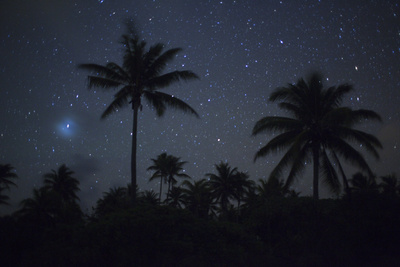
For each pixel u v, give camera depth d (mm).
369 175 18953
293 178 20250
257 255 11570
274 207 13867
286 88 20562
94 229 9977
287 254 12148
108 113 20844
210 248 10602
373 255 11969
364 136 18938
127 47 20875
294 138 19328
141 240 9984
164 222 10930
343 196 14359
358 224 12664
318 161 20047
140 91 20828
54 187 46125
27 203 25312
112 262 9445
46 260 9156
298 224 13117
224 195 49562
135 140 20172
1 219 10805
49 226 11391
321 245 12102
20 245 10172
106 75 20922
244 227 12961
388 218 12633
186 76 21141
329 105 20484
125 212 11086
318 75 20969
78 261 9125
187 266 9648
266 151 20453
